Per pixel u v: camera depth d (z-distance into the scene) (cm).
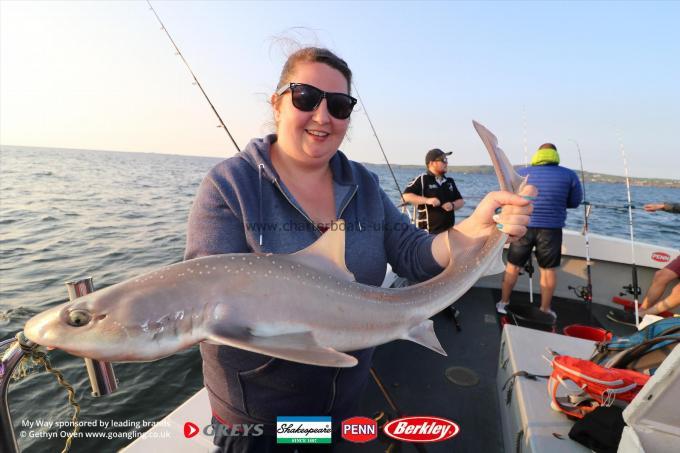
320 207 195
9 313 635
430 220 573
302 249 179
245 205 168
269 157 184
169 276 154
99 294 148
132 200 2408
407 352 409
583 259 600
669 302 446
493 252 235
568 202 519
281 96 183
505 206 213
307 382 175
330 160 203
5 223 1526
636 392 206
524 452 221
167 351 150
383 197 229
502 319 500
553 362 236
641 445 153
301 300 168
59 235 1309
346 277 188
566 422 221
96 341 143
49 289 760
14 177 3866
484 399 337
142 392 443
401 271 229
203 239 166
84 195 2597
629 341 233
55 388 442
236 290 157
